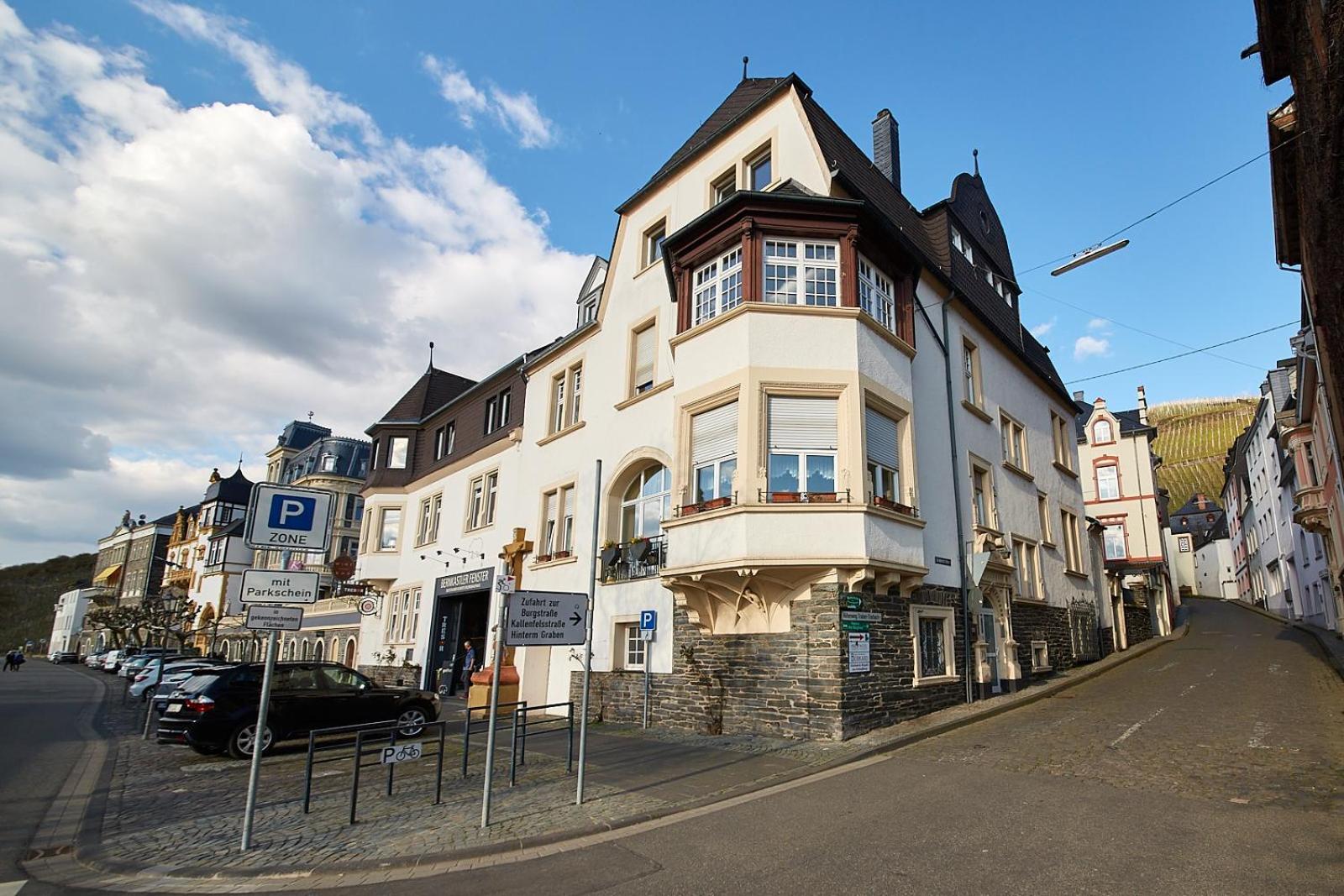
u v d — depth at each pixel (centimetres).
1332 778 783
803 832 684
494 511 2420
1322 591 3064
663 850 651
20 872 673
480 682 1822
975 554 1625
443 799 860
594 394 1927
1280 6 862
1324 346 1249
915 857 599
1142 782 814
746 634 1312
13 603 13462
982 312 1977
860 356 1353
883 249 1523
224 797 934
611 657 1648
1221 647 2550
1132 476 3766
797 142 1538
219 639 5038
